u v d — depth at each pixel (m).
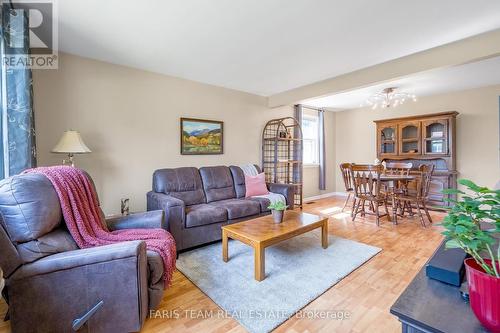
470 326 0.67
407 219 4.03
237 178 3.92
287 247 2.82
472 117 4.38
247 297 1.86
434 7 2.00
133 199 3.32
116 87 3.17
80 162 2.93
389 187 4.25
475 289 0.67
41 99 2.67
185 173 3.42
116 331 1.40
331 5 1.98
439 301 0.77
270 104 4.89
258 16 2.14
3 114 1.88
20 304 1.28
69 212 1.63
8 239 1.29
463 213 0.71
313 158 6.04
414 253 2.66
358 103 5.43
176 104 3.71
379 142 5.30
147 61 3.12
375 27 2.32
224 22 2.23
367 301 1.81
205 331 1.52
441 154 4.48
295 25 2.28
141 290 1.46
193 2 1.93
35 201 1.41
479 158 4.32
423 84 4.06
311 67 3.34
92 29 2.32
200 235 2.82
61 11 2.02
